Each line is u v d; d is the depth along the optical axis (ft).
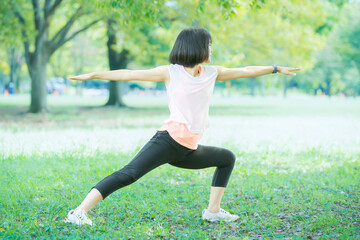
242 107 99.14
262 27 63.62
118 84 92.02
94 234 12.18
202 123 12.39
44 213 14.49
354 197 17.29
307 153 28.96
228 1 22.74
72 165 23.49
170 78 12.26
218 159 13.24
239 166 24.22
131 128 44.91
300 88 300.81
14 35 60.44
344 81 222.89
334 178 21.13
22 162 23.82
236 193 17.97
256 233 12.87
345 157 27.50
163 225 13.38
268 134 39.52
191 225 13.42
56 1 59.26
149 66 98.48
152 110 81.97
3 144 30.01
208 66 12.69
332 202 16.24
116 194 17.10
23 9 60.03
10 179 19.42
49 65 188.24
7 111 69.97
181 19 51.06
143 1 23.61
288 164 25.27
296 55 70.64
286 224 13.71
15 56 163.94
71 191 17.58
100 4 24.44
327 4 80.23
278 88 291.17
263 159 26.81
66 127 45.65
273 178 21.04
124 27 59.88
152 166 12.13
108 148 29.09
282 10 32.09
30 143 31.27
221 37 51.08
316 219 14.14
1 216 14.03
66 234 12.07
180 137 11.98
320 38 72.13
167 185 19.17
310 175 22.03
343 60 150.00
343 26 135.03
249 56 68.39
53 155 25.96
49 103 109.29
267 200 16.70
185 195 17.26
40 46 64.28
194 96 12.09
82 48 146.10
